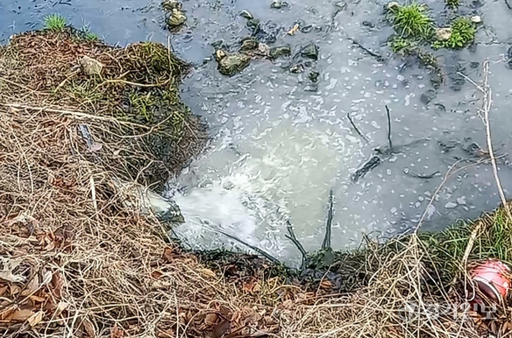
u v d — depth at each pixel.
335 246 2.42
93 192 2.27
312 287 2.29
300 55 2.85
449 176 2.51
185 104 2.75
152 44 2.83
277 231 2.46
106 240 2.16
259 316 2.08
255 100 2.75
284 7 3.02
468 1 2.92
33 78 2.70
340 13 2.96
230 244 2.42
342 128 2.66
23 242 2.04
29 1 3.16
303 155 2.61
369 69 2.79
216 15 3.02
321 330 2.05
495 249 2.26
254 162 2.61
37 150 2.37
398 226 2.45
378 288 2.14
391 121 2.65
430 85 2.72
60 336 1.90
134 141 2.55
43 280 1.96
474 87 2.69
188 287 2.13
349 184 2.54
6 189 2.22
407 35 2.84
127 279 2.08
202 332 2.02
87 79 2.70
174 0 3.08
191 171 2.60
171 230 2.40
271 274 2.33
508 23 2.84
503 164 2.52
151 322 1.98
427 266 2.23
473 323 2.08
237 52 2.88
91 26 3.02
